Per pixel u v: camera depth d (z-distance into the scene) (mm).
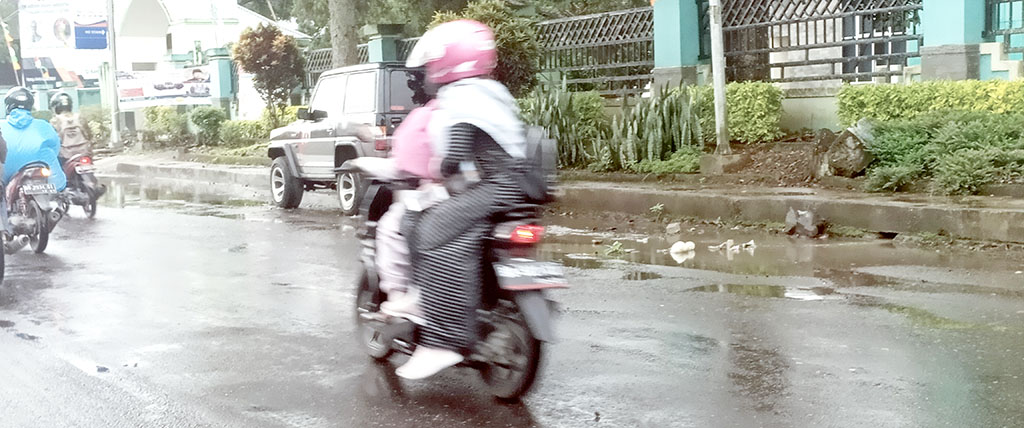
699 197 11781
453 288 5188
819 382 5520
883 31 13961
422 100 13727
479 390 5613
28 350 6738
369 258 5984
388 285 5629
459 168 5113
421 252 5215
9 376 6109
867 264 8883
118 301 8273
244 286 8805
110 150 30156
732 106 14602
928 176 11180
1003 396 5176
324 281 8992
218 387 5770
